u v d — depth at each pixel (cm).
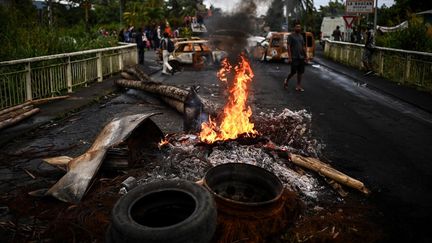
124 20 3953
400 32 1490
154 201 316
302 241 324
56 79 973
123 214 285
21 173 468
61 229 336
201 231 274
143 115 495
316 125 721
